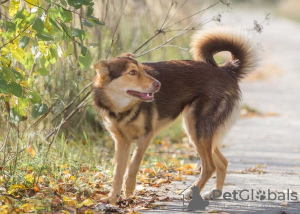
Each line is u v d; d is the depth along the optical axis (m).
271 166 12.91
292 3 91.44
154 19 18.48
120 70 9.36
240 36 10.49
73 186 9.70
